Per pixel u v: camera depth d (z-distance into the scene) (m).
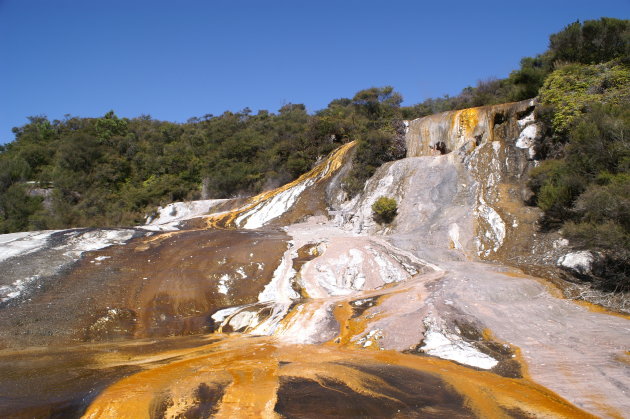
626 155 13.43
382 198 19.66
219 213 27.78
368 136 25.17
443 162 21.28
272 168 33.38
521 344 8.34
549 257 13.70
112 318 10.45
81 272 13.09
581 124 14.99
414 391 6.44
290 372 7.21
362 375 7.06
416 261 14.41
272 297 12.12
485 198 18.12
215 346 8.89
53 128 47.75
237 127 45.09
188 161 36.91
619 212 11.48
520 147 19.67
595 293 11.26
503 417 5.64
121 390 6.51
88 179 34.66
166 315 10.80
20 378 7.09
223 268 13.73
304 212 24.00
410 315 9.56
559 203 14.66
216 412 5.77
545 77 22.95
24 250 14.83
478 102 31.19
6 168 33.50
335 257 14.14
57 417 5.77
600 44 21.89
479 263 14.38
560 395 6.28
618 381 6.59
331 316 10.28
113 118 46.28
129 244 16.30
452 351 8.03
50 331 9.62
